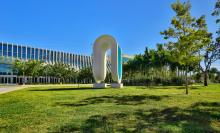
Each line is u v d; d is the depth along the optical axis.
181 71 68.56
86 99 18.03
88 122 9.55
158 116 10.80
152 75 75.38
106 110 12.39
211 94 23.25
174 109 12.73
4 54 80.31
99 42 38.84
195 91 28.78
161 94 22.86
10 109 12.93
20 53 85.75
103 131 8.23
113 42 38.09
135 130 8.34
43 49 95.19
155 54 69.56
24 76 79.12
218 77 107.88
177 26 24.59
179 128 8.65
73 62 110.31
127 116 10.75
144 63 73.25
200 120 10.12
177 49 24.70
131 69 78.44
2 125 9.22
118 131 8.22
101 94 22.78
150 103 15.44
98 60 39.00
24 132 8.22
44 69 85.00
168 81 72.69
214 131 8.47
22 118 10.48
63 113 11.59
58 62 95.25
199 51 24.86
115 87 38.84
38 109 12.88
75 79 101.00
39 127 8.86
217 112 12.01
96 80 39.25
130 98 18.72
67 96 20.61
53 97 19.70
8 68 80.69
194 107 13.60
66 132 8.18
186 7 24.53
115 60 38.38
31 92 26.89
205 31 24.03
